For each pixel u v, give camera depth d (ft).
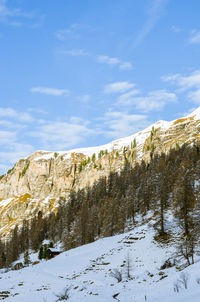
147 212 326.24
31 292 153.89
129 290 131.13
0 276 217.56
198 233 146.51
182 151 485.15
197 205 177.68
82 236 332.60
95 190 536.01
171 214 234.38
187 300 83.61
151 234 216.74
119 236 252.83
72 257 238.48
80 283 160.66
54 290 152.56
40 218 581.94
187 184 184.85
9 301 139.95
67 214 471.21
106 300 123.44
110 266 182.80
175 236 190.39
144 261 172.35
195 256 144.36
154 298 103.71
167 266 149.18
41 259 331.36
